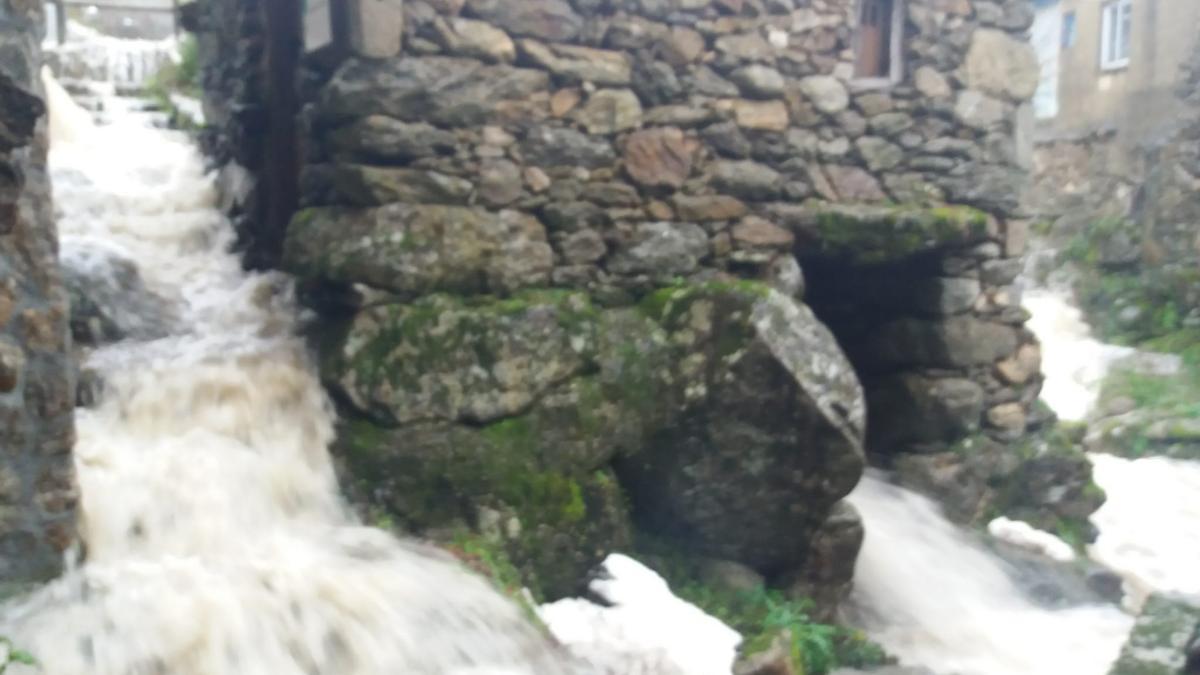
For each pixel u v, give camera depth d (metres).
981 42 5.47
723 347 4.31
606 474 4.30
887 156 5.28
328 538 3.62
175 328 4.53
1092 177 12.45
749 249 4.91
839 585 4.64
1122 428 8.53
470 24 4.12
